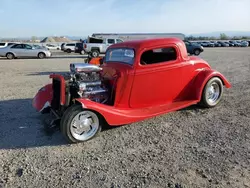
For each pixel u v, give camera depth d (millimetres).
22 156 3289
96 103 3721
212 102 5105
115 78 4113
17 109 5297
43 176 2818
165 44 4398
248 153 3205
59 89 3973
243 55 20812
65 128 3514
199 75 4906
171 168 2904
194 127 4141
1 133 4043
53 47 42000
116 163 3068
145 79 4246
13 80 8914
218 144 3482
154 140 3693
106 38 21422
